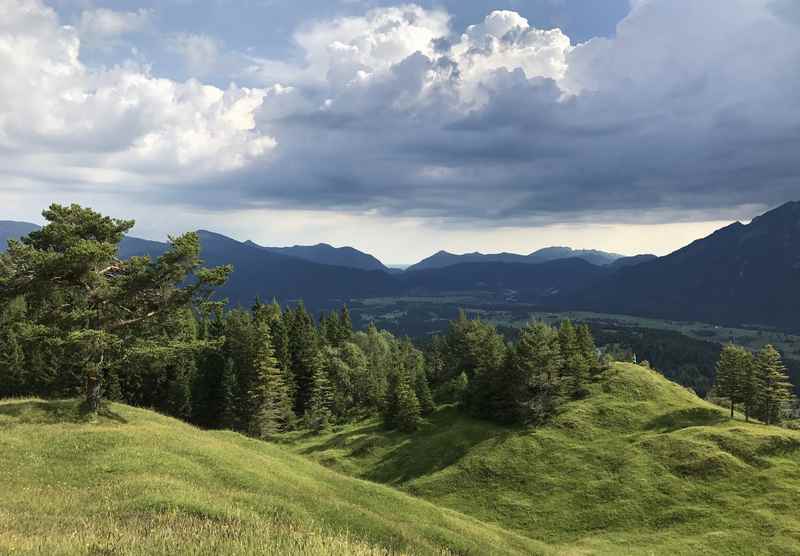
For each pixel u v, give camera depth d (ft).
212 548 47.21
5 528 53.26
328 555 48.98
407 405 320.50
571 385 327.47
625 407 306.55
